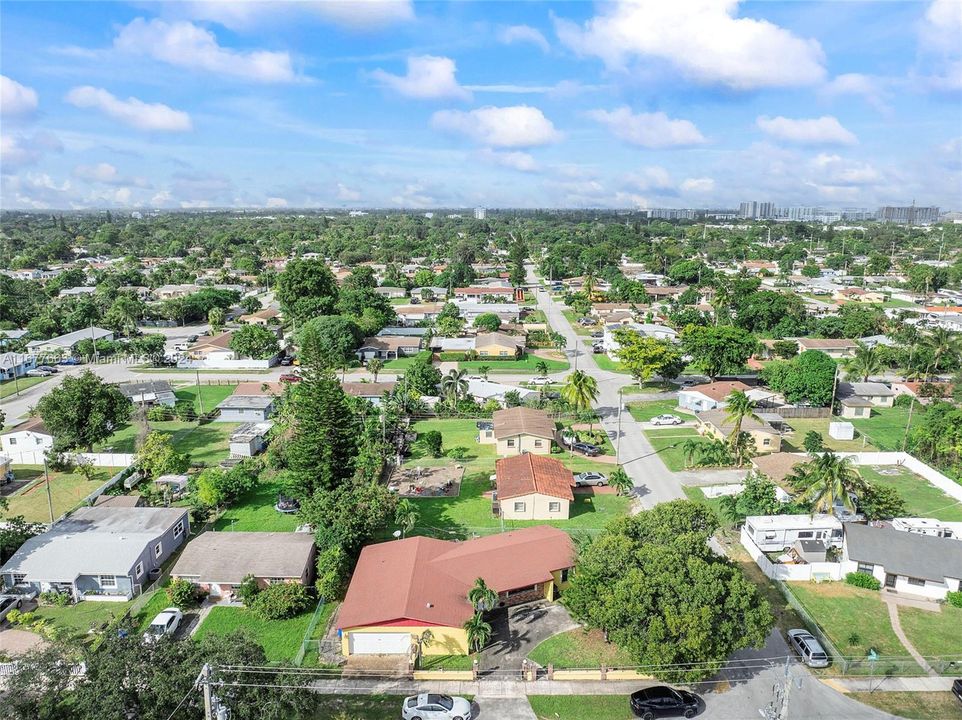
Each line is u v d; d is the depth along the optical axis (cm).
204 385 11094
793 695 3881
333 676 4106
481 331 14838
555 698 3888
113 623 4631
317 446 6031
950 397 9988
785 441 8388
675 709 3681
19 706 3000
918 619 4688
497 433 7794
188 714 3112
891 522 5988
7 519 5694
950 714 3750
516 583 4759
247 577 4866
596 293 19525
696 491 6844
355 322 13375
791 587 5088
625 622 3888
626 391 10631
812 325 14950
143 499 6406
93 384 7794
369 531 5381
